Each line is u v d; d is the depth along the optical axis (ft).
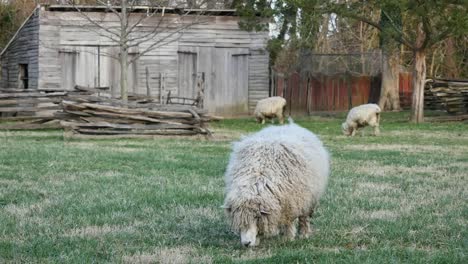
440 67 160.25
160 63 113.60
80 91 85.40
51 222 29.19
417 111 105.29
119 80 112.37
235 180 23.97
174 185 39.60
